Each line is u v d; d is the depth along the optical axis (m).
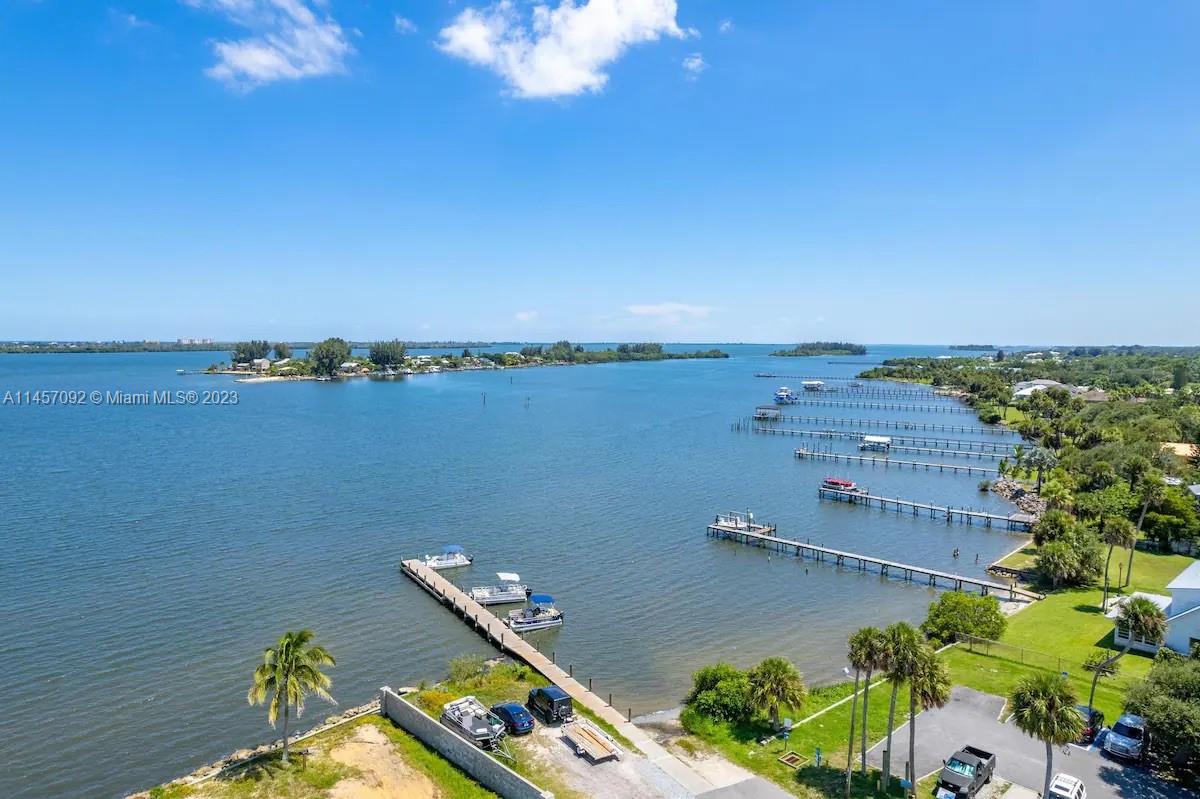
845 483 132.12
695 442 187.00
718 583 85.75
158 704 53.44
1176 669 46.28
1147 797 40.88
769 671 50.69
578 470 146.88
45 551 86.00
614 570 88.50
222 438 173.88
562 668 62.53
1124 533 75.44
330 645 64.56
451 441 177.00
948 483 146.75
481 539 98.00
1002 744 47.12
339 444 168.25
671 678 61.19
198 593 74.62
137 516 101.94
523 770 43.09
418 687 56.44
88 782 44.41
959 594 69.62
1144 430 149.50
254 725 51.19
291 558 86.62
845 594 83.62
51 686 55.41
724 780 43.22
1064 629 68.31
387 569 84.56
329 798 39.69
